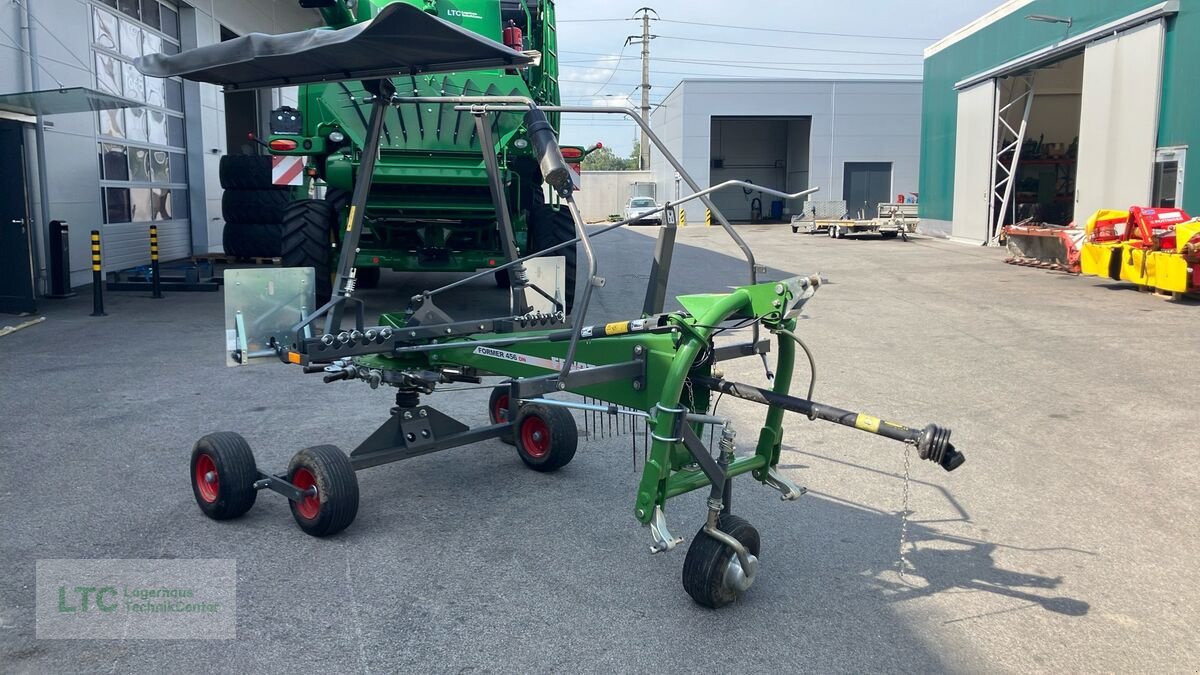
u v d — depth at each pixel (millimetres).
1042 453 5172
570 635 3121
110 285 11961
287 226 8961
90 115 12500
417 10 3283
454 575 3590
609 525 4121
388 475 4824
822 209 29359
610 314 10023
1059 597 3420
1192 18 14109
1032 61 19234
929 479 4742
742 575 3217
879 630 3170
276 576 3564
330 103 8406
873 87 40656
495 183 4758
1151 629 3176
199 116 16094
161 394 6422
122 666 2896
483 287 12391
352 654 2986
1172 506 4348
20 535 3928
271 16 19750
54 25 11469
